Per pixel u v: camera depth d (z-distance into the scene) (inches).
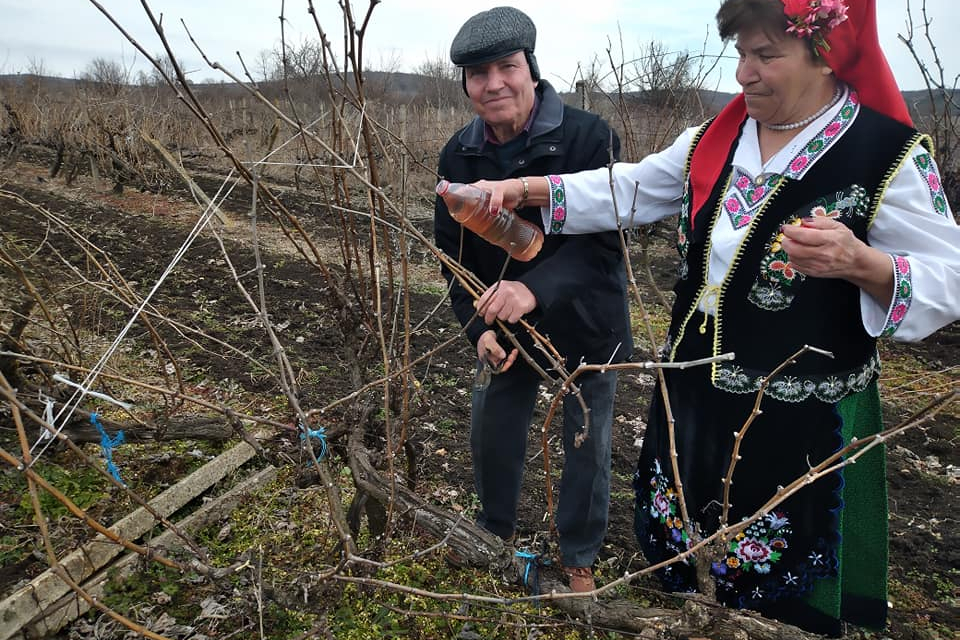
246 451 117.9
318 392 149.5
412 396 96.7
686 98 209.9
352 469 84.2
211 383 148.3
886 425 149.0
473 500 115.8
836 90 61.8
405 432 80.0
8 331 109.1
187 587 90.6
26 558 93.7
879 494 71.3
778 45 57.2
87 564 89.0
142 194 387.2
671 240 324.5
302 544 99.6
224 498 106.3
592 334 79.5
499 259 82.4
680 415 73.0
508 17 71.8
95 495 108.0
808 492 66.2
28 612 81.0
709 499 71.6
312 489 111.1
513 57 71.9
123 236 289.4
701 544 57.1
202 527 102.3
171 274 234.2
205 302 208.7
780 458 66.1
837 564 67.1
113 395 124.3
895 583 98.3
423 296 225.0
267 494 110.4
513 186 74.3
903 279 55.7
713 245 66.6
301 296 215.6
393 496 77.2
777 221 62.2
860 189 59.0
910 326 57.3
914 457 136.0
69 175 406.6
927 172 58.8
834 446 64.9
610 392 84.0
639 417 150.3
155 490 110.6
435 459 127.9
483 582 93.4
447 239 84.9
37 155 519.2
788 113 61.2
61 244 263.6
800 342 63.2
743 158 64.9
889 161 58.3
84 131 409.7
